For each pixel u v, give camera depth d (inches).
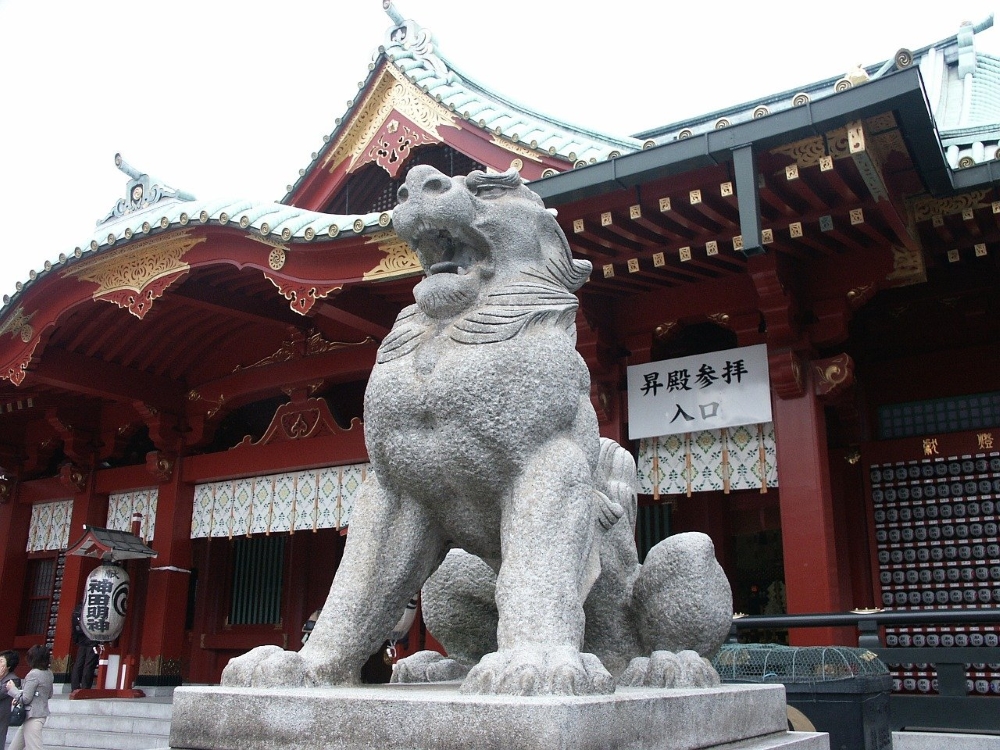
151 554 509.4
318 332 505.0
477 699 88.5
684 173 300.7
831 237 331.9
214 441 609.3
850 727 196.5
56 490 609.3
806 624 260.4
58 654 573.0
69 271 436.8
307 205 509.0
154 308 465.4
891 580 417.1
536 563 109.5
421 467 120.6
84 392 513.0
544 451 118.1
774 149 283.6
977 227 327.9
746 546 532.7
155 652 516.7
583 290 370.0
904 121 269.0
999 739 240.5
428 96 446.6
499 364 117.8
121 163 510.3
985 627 396.8
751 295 366.3
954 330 439.5
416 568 126.1
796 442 346.9
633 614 142.3
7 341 473.7
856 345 457.4
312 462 492.4
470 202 126.6
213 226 389.7
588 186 305.3
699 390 372.2
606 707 89.4
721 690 117.6
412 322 130.0
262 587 633.6
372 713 93.2
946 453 418.3
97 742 407.2
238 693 102.9
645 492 384.8
